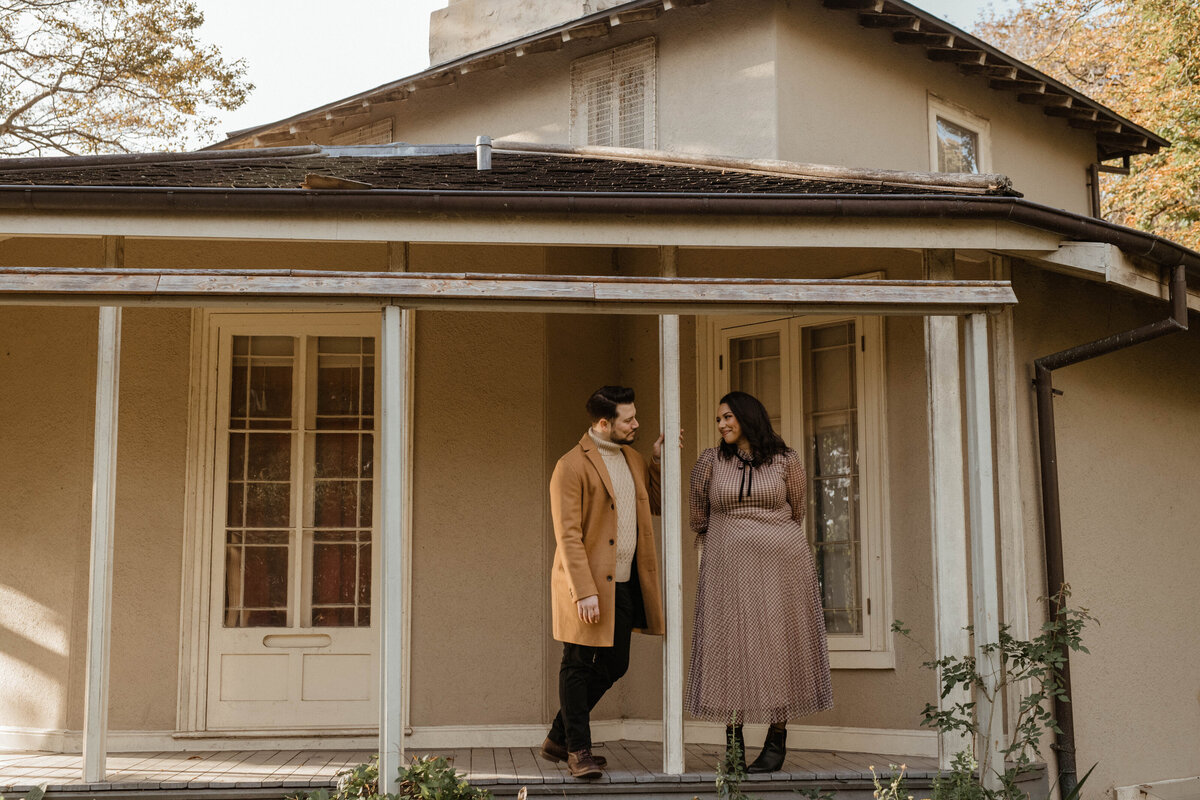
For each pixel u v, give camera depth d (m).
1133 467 6.98
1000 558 6.07
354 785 4.71
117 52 18.28
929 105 9.93
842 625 6.39
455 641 6.53
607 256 6.87
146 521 6.52
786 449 5.30
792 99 8.73
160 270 4.81
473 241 5.19
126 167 6.53
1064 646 5.99
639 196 5.12
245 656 6.49
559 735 5.47
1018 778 5.52
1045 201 11.11
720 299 4.92
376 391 6.73
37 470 6.61
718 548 5.19
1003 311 6.25
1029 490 6.23
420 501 6.60
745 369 6.82
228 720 6.43
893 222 5.31
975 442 5.08
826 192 5.45
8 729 6.47
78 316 6.62
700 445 6.78
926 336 5.40
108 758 6.02
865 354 6.41
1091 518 6.63
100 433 5.12
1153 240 5.77
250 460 6.67
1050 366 6.29
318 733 6.42
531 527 6.65
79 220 5.09
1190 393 7.56
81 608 6.43
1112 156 12.35
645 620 5.23
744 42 8.86
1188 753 6.95
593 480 5.14
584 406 6.88
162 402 6.62
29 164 6.26
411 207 5.08
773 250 6.61
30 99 18.17
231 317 6.70
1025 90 10.61
